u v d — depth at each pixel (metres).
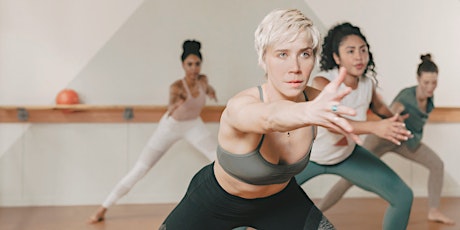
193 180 2.05
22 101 4.31
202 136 3.81
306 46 1.60
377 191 2.81
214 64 4.45
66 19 4.34
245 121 1.43
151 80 4.42
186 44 3.87
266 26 1.61
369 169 2.81
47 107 4.17
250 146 1.68
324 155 2.83
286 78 1.61
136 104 4.41
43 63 4.33
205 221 1.98
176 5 4.41
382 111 3.26
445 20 4.55
